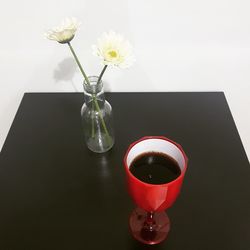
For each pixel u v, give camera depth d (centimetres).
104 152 54
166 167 38
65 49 59
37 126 59
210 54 59
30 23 56
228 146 54
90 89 46
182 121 59
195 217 44
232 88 65
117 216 45
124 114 61
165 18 54
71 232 43
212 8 52
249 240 42
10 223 45
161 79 64
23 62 62
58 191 48
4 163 53
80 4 53
